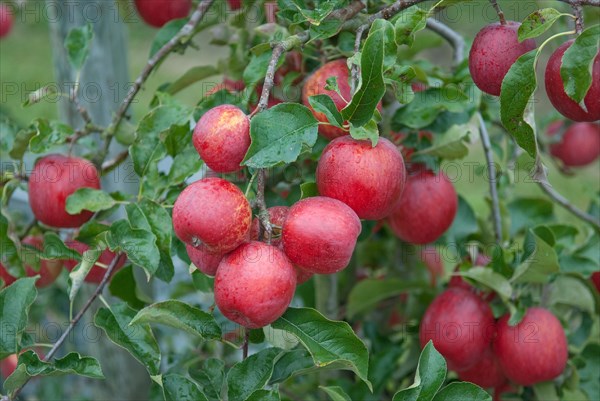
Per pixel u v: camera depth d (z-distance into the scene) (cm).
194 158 127
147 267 120
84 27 138
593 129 174
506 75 108
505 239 150
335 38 127
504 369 133
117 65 158
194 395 118
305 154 125
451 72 143
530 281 134
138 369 165
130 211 124
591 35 105
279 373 119
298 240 106
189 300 164
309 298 157
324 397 154
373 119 111
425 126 134
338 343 110
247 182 127
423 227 133
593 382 139
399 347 148
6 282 135
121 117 133
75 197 129
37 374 116
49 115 338
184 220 105
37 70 423
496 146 161
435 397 114
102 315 121
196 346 161
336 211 107
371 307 160
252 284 104
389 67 111
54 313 199
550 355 131
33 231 138
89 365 117
